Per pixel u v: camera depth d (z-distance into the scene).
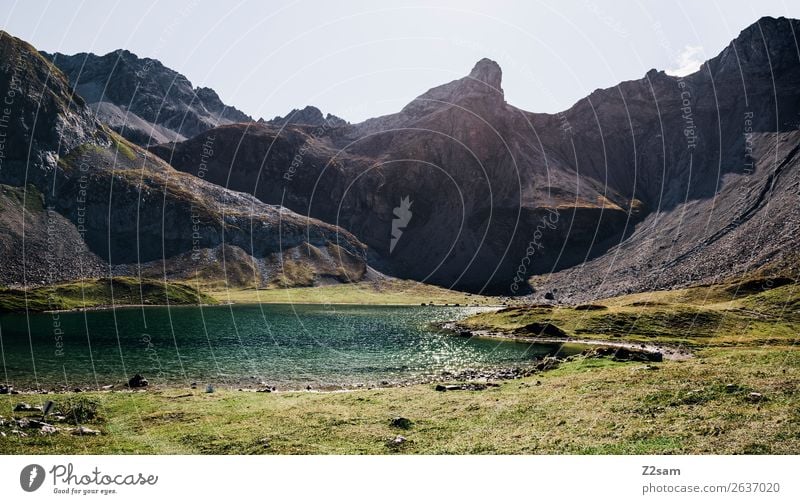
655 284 184.38
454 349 81.75
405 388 43.34
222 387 50.56
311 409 34.75
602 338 87.00
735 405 24.28
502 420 28.31
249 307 166.50
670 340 79.25
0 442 24.84
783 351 40.00
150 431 29.08
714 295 114.25
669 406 25.77
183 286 177.75
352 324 121.75
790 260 138.75
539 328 97.81
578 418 26.28
